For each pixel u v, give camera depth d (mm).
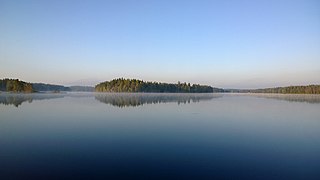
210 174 10219
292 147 14086
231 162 11539
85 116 26141
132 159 11828
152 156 12242
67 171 10375
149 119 24062
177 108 35562
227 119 24312
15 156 12188
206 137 16266
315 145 14469
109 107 36406
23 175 9977
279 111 32219
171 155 12461
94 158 11930
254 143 14859
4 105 38438
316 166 11133
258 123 22000
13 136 16406
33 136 16391
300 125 21094
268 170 10695
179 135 16891
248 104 44812
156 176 9969
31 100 50906
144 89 124188
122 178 9797
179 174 10188
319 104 45719
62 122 22156
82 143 14602
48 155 12414
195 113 29328
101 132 17750
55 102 45781
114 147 13852
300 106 40781
